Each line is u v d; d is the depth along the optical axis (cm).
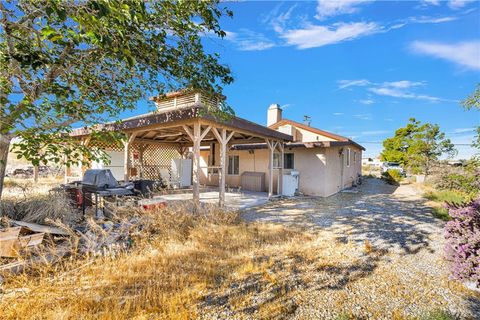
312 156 1035
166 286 262
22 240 281
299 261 342
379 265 337
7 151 344
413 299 257
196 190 563
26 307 211
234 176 1234
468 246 297
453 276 295
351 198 951
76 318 205
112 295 239
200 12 334
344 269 323
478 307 246
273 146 889
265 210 689
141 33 306
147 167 1102
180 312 222
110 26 230
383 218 605
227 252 362
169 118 573
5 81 286
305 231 484
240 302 243
